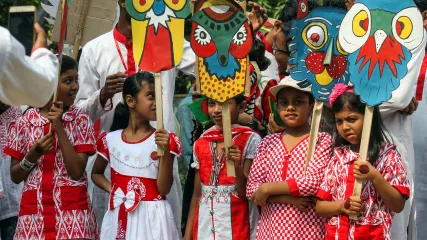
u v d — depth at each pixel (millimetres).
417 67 7633
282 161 7418
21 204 8164
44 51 5914
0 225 9812
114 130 8977
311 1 7660
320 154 7273
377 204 6859
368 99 6844
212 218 7844
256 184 7516
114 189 8109
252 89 8438
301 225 7262
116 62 9242
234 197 7852
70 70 8273
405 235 7801
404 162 7824
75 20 9508
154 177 8039
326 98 7266
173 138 8086
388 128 7855
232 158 7418
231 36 7504
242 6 8023
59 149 8133
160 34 7633
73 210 8094
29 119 8289
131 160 8070
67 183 8102
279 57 8648
